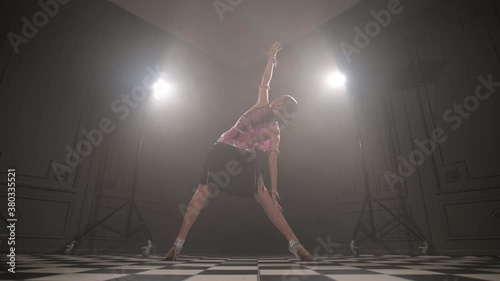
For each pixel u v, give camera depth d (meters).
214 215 4.76
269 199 1.75
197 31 4.72
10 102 2.96
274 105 1.95
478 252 2.70
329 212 4.13
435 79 3.49
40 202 2.96
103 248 3.34
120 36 4.29
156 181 4.15
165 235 4.07
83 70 3.71
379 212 3.58
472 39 3.27
